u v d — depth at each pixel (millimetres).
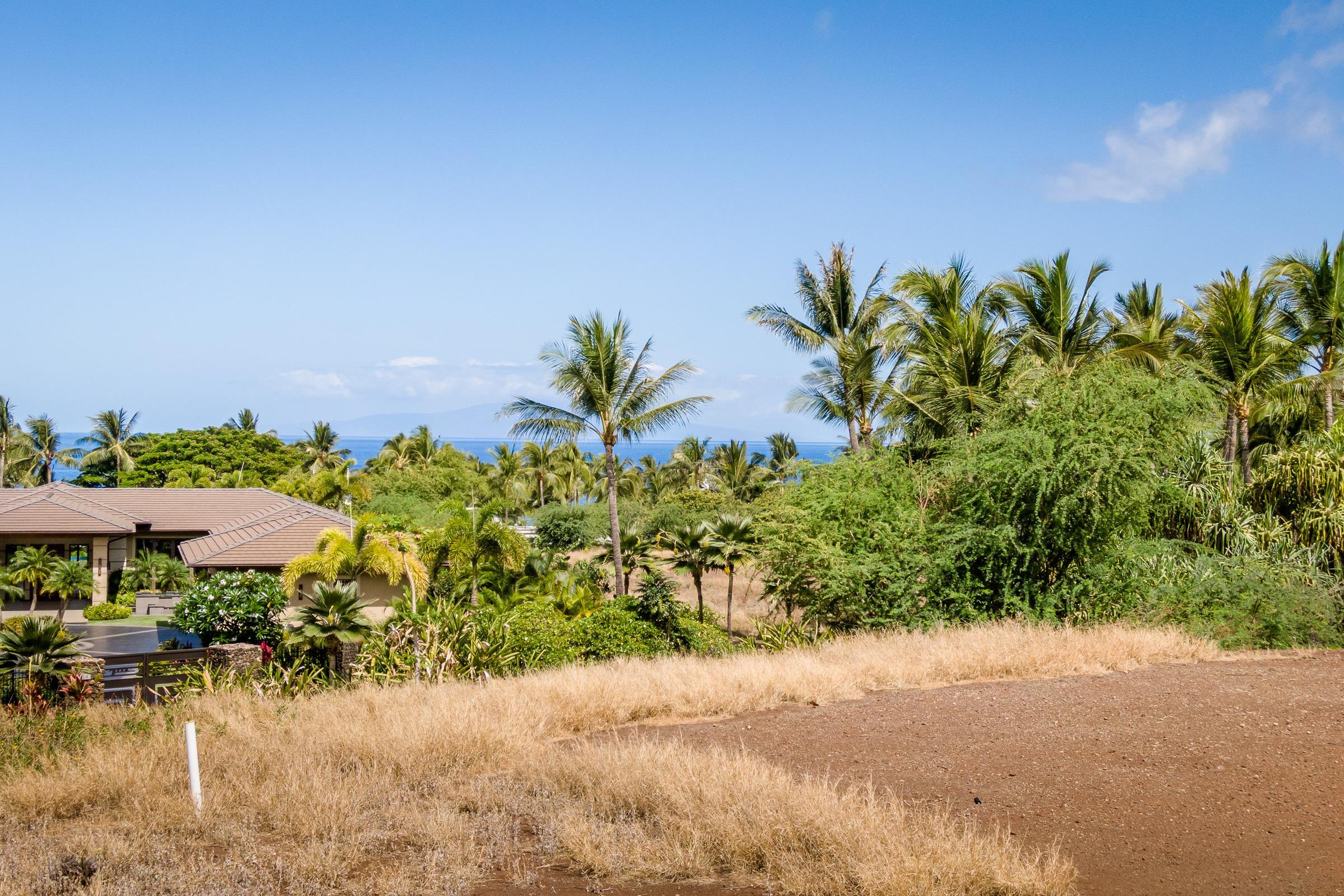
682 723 10047
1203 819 6199
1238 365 22219
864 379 25531
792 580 18172
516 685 11797
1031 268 24578
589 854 5727
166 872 5496
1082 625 15273
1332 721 8383
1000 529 16109
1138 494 15758
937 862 5199
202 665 14570
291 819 6547
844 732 9008
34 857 5805
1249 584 15836
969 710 9633
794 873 5270
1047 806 6594
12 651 12797
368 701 10914
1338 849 5570
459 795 7191
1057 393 17203
